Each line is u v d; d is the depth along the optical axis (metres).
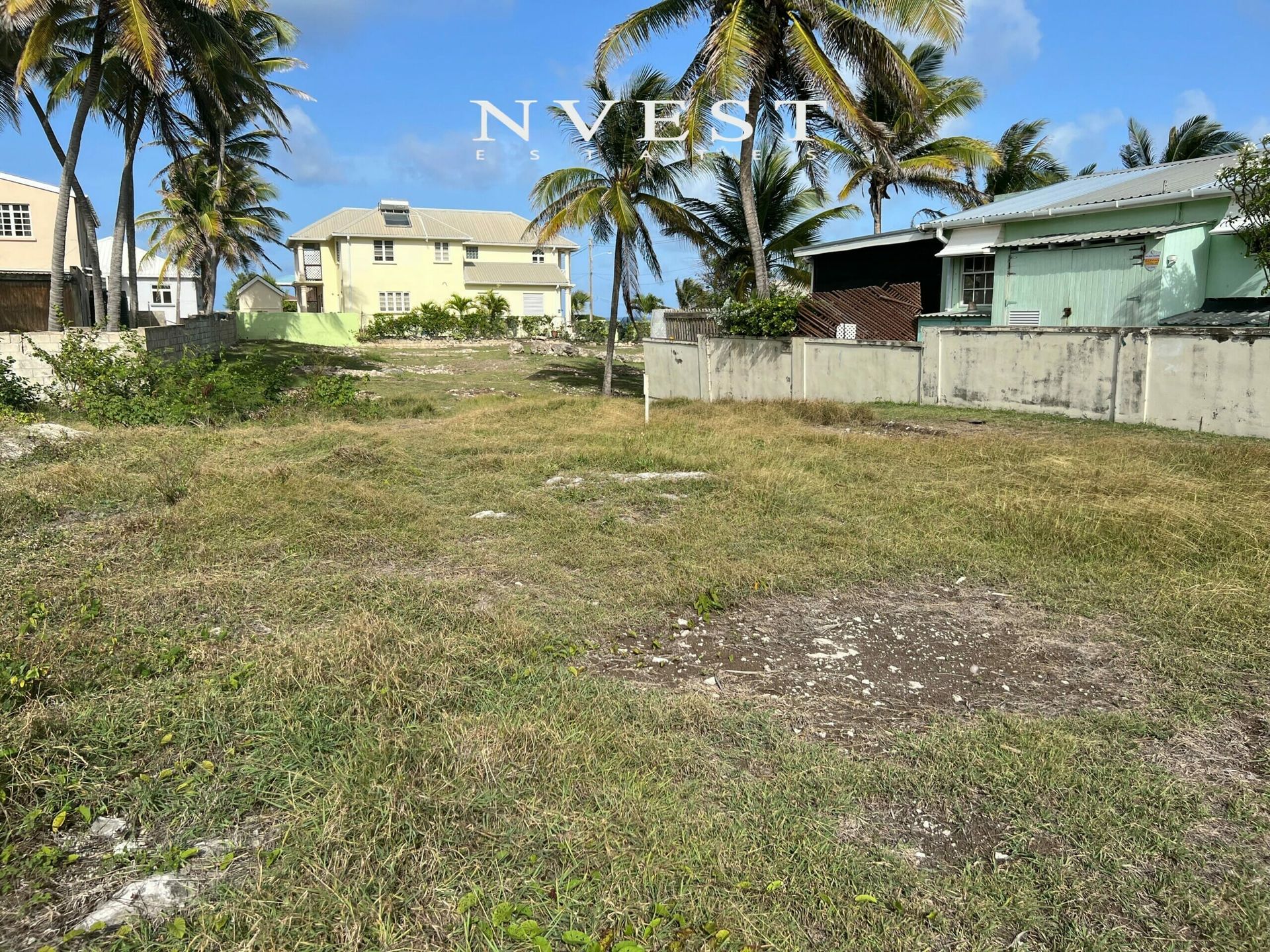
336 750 3.03
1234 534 5.56
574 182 20.91
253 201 35.69
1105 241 13.63
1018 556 5.47
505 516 6.85
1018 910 2.30
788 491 7.30
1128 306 13.45
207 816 2.65
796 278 24.39
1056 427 11.43
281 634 4.12
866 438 10.35
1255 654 3.90
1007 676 3.82
